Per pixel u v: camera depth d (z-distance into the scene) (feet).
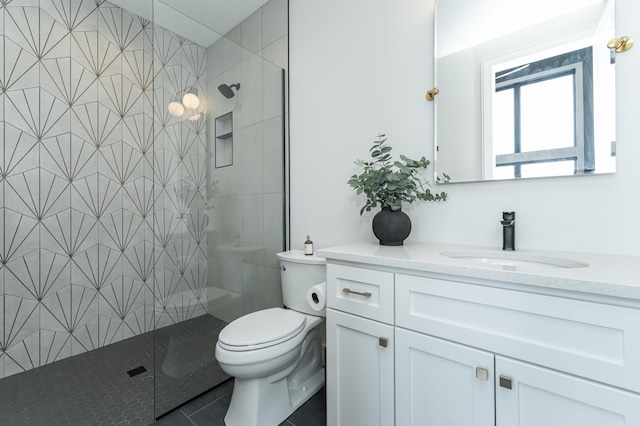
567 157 3.42
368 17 5.11
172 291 5.31
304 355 5.25
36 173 6.09
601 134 3.23
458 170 4.19
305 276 5.21
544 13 3.57
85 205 6.80
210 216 5.94
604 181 3.24
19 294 5.90
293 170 6.40
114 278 7.26
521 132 3.72
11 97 5.77
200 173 5.82
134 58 7.64
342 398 3.75
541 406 2.35
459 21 4.16
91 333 6.87
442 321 2.87
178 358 5.10
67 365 6.18
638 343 1.97
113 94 7.24
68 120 6.51
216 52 5.99
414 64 4.58
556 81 3.49
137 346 7.07
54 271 6.34
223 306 6.07
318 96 5.89
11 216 5.80
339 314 3.75
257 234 6.59
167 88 5.33
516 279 2.40
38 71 6.08
